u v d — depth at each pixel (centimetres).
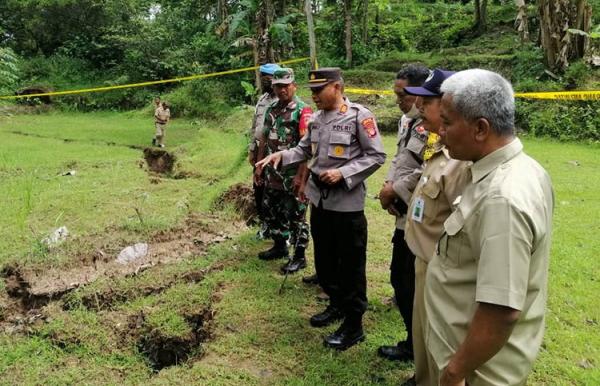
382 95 1391
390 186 278
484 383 166
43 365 300
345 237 301
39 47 2339
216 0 2152
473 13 2120
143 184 723
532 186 156
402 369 292
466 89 157
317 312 357
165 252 463
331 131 309
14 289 393
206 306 363
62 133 1286
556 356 309
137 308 361
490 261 150
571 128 1081
